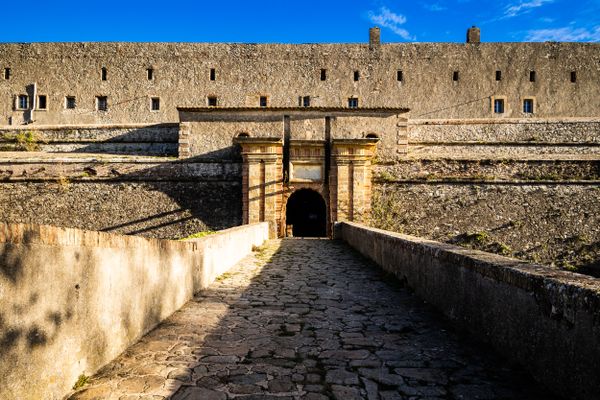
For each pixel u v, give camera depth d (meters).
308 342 5.43
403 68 37.81
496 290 4.90
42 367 3.37
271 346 5.28
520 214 22.53
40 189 23.59
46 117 38.59
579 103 37.25
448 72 37.62
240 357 4.89
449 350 5.10
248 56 38.44
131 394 3.87
